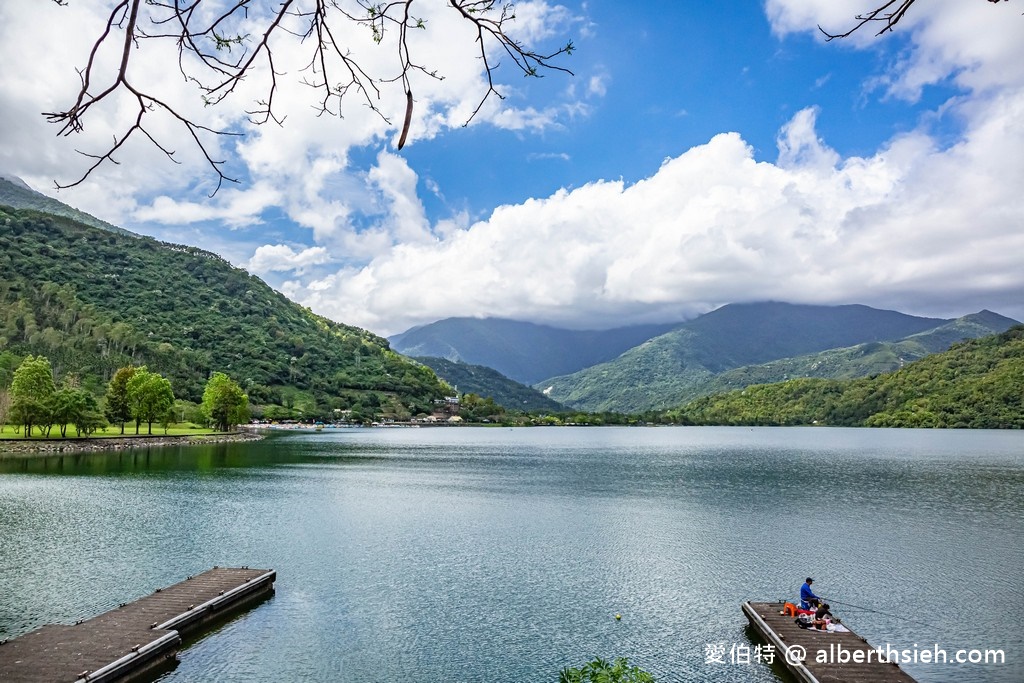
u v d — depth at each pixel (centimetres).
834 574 4069
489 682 2559
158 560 4131
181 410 18862
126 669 2430
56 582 3625
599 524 5631
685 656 2812
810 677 2450
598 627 3141
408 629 3081
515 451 16038
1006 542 4969
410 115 485
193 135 441
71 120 419
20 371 10988
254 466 9925
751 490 8031
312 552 4475
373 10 475
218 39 432
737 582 3884
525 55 507
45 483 7212
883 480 9181
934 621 3269
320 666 2666
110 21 404
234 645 2847
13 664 2372
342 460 11788
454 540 4928
